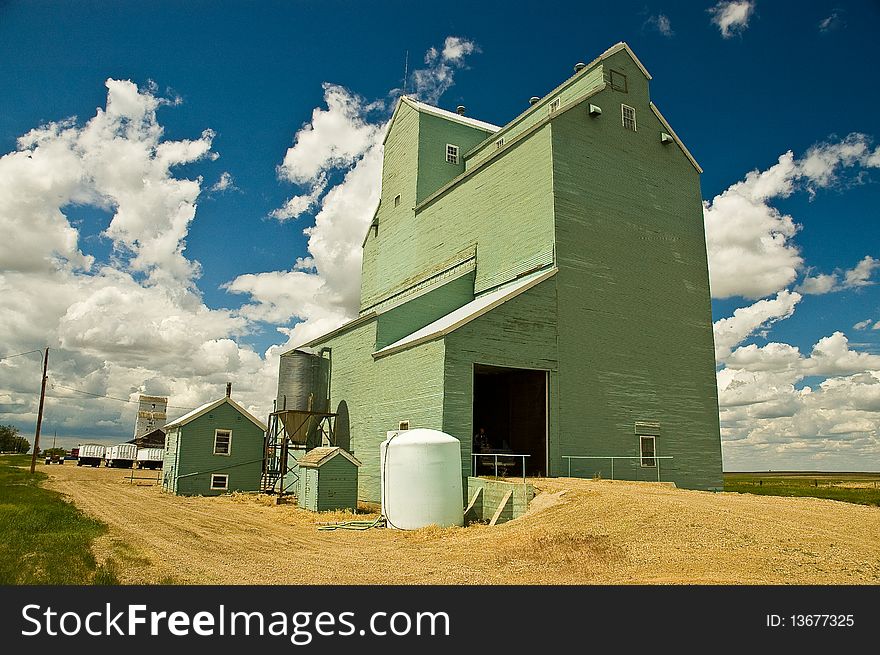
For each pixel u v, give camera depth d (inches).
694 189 1180.5
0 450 5876.0
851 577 392.5
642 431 996.6
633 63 1148.5
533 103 1343.5
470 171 1199.6
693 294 1123.9
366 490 1020.5
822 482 2586.1
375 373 1046.4
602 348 986.1
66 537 570.9
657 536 495.2
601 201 1040.2
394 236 1471.5
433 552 532.7
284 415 1191.6
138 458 2972.4
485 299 1067.9
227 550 540.7
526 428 1053.2
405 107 1489.9
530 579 414.6
